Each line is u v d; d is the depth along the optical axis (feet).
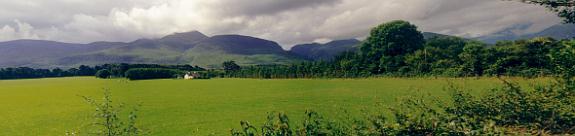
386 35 368.07
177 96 209.67
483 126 28.68
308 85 263.29
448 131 27.20
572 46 30.37
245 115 115.85
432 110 29.66
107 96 33.58
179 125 101.40
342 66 363.15
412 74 291.99
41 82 531.50
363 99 138.72
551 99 32.94
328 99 151.23
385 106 38.86
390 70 326.85
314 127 26.99
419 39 393.09
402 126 27.04
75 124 110.63
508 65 203.10
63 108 160.76
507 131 29.60
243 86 286.66
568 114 31.76
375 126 27.68
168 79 522.47
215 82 380.78
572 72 31.01
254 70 484.74
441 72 261.44
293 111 116.26
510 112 32.99
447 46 373.81
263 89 242.17
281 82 323.57
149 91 265.13
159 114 126.93
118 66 615.98
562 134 30.32
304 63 407.85
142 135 83.97
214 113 124.57
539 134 30.71
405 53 361.71
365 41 395.14
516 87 35.09
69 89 321.52
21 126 114.01
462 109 33.94
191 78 528.63
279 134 25.55
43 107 170.19
